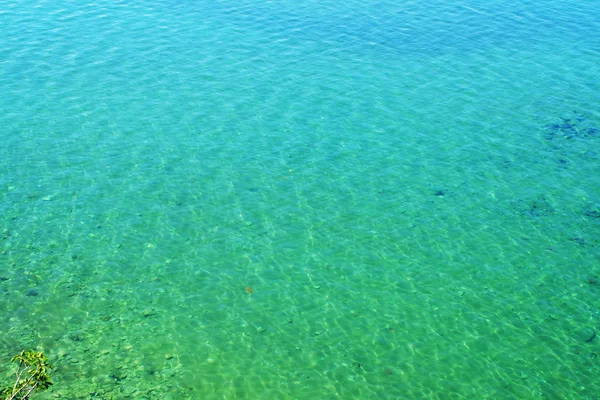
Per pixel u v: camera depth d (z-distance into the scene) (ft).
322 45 160.56
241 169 114.52
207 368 77.00
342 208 105.81
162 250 96.02
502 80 145.48
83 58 150.61
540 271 94.12
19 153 116.57
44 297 86.53
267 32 167.02
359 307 87.04
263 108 132.67
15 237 97.04
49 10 177.88
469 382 76.33
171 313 85.15
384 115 131.34
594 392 75.36
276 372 76.89
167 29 167.43
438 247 98.22
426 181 112.78
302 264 94.17
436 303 88.07
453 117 131.34
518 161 118.42
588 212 106.11
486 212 105.81
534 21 176.55
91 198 106.11
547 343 82.02
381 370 77.61
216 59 152.05
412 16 179.01
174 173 112.88
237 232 99.96
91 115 128.98
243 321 84.33
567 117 132.05
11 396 61.05
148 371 76.13
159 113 130.21
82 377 74.59
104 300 86.74
